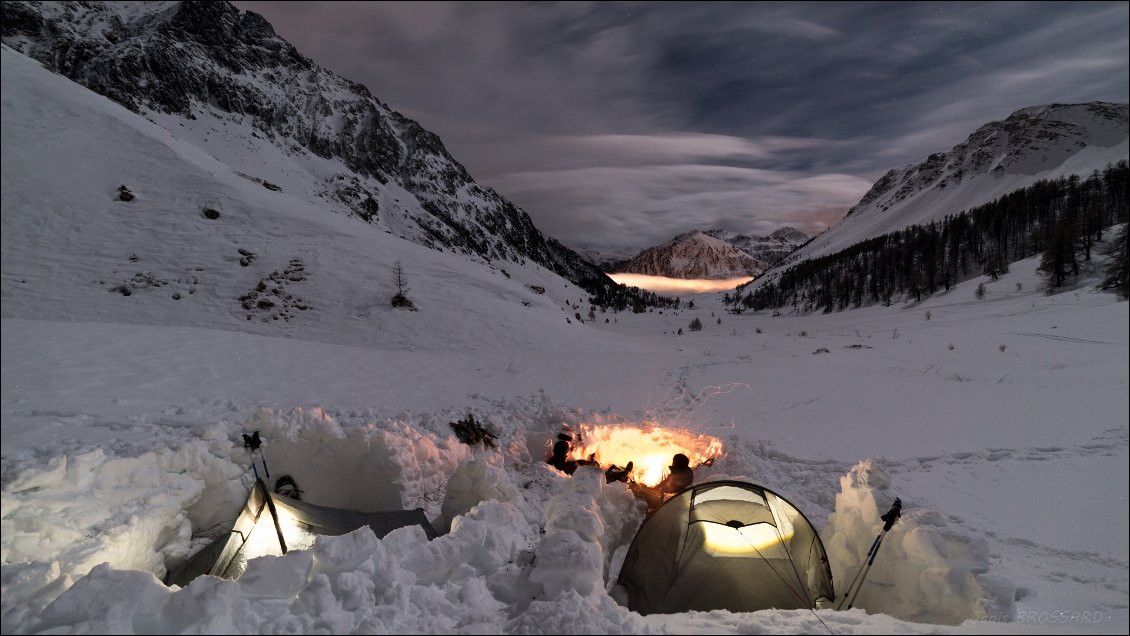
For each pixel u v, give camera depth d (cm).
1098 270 6456
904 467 823
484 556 430
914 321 6612
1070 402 1180
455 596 381
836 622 367
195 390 1144
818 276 15700
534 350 2914
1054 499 672
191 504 595
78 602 333
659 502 681
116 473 545
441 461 793
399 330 2862
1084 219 7525
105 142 3644
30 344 1312
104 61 19650
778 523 523
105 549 455
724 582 488
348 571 376
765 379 1655
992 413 1120
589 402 1301
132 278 2828
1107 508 628
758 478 784
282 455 730
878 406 1233
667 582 503
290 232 3541
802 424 1082
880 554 506
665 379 1645
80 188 3222
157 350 1401
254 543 537
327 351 1738
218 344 1584
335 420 1020
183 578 517
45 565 389
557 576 379
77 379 1107
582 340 3300
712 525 519
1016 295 7225
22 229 2878
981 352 2520
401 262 3634
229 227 3403
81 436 789
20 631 329
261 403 1098
